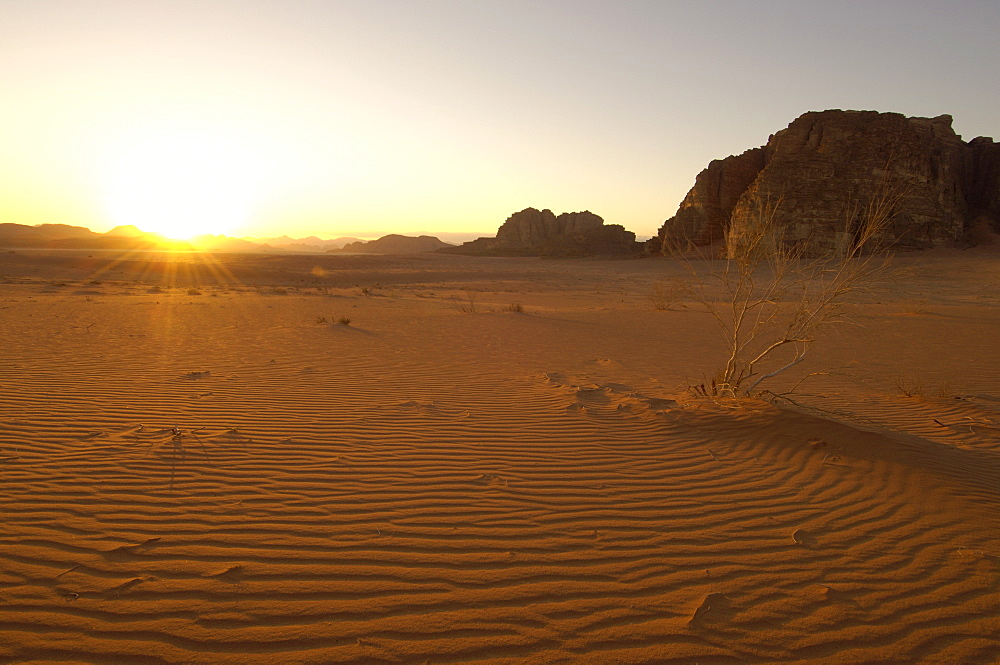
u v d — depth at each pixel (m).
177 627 2.81
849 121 75.12
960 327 17.17
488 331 15.41
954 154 79.75
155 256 83.94
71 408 6.60
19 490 4.32
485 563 3.53
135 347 11.25
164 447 5.38
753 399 7.52
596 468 5.25
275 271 60.62
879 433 6.17
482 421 6.68
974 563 3.71
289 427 6.19
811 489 4.86
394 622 2.93
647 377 9.67
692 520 4.24
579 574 3.45
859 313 19.92
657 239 103.62
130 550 3.51
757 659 2.77
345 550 3.62
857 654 2.83
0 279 36.75
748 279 7.79
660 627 2.97
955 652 2.86
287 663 2.61
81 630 2.76
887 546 3.92
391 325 16.36
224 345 11.86
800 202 67.38
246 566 3.38
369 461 5.25
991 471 5.38
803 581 3.46
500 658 2.69
